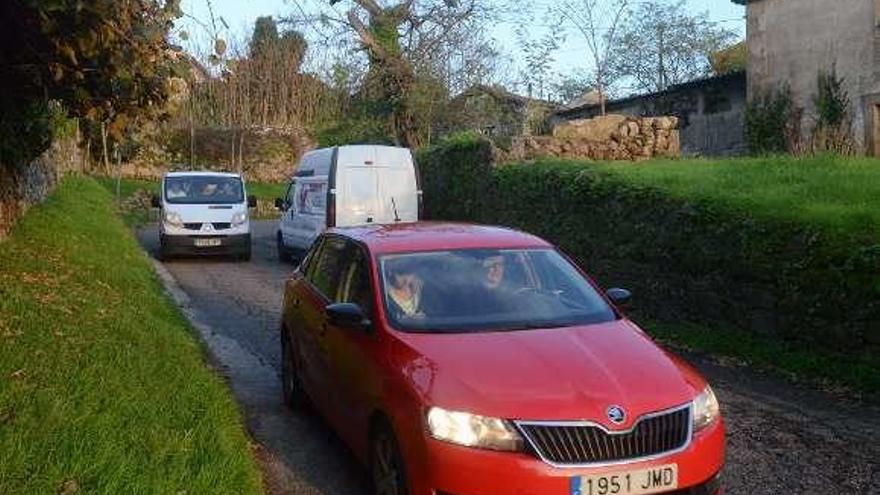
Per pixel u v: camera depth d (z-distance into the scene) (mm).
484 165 16953
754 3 24844
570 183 13180
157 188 37000
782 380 8180
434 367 4887
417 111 29312
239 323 11664
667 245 10750
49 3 5703
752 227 9398
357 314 5688
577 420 4441
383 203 17016
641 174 12875
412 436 4637
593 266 12438
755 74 24891
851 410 7184
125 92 6902
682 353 9461
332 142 36188
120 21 6035
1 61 7320
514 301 5867
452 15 29219
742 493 5477
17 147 11828
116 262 13812
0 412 5352
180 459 5027
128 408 5781
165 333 8875
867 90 21891
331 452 6398
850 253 8156
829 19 22781
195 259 19984
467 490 4410
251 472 5277
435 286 5922
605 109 29891
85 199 22688
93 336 7785
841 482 5641
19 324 7766
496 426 4438
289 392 7562
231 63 7031
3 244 12508
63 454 4750
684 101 27828
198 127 41688
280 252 19734
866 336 7941
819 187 11164
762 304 9242
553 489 4336
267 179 41812
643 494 4438
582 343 5207
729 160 15539
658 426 4555
